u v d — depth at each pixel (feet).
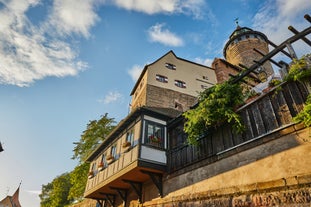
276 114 19.34
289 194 15.60
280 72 21.70
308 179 14.73
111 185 39.17
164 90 68.59
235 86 24.21
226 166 22.33
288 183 15.80
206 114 23.80
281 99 19.42
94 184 44.65
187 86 74.13
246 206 18.31
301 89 18.08
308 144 16.05
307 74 17.51
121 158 35.58
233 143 22.53
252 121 21.38
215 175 23.22
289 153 17.11
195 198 24.03
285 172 16.81
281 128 18.22
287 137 17.71
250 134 21.06
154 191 32.73
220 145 24.06
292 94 18.65
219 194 21.21
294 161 16.52
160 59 76.23
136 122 35.63
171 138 34.22
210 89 25.89
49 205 111.55
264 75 27.45
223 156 22.98
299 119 16.71
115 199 45.83
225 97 23.58
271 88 20.47
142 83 73.92
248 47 88.89
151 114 35.58
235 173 21.04
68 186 103.86
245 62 84.28
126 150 34.42
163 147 33.58
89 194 46.06
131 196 39.22
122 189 40.86
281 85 19.70
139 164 29.78
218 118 23.70
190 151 28.58
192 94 72.90
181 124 33.30
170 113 39.93
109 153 42.80
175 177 29.40
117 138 41.52
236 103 23.43
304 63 18.40
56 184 103.86
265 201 17.01
